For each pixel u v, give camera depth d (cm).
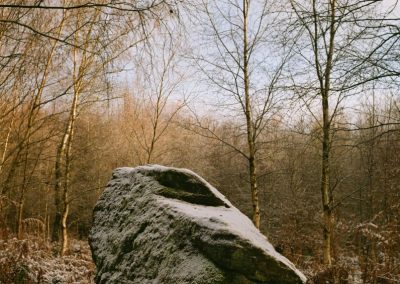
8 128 938
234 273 340
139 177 527
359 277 860
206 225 374
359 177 1530
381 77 455
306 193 1736
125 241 459
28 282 682
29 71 699
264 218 1684
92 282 738
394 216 1025
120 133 1983
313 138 877
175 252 385
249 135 1102
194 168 1850
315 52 823
